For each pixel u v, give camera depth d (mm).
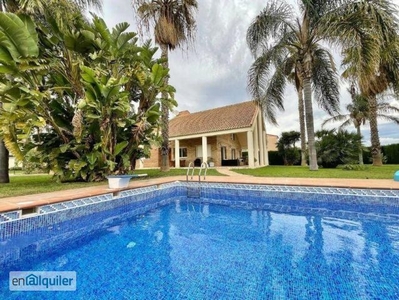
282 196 6637
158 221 5402
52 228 4445
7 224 3771
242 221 5195
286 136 22516
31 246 3996
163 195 7719
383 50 9305
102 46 8148
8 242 3752
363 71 8078
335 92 12320
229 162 19281
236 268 2965
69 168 8133
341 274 2734
